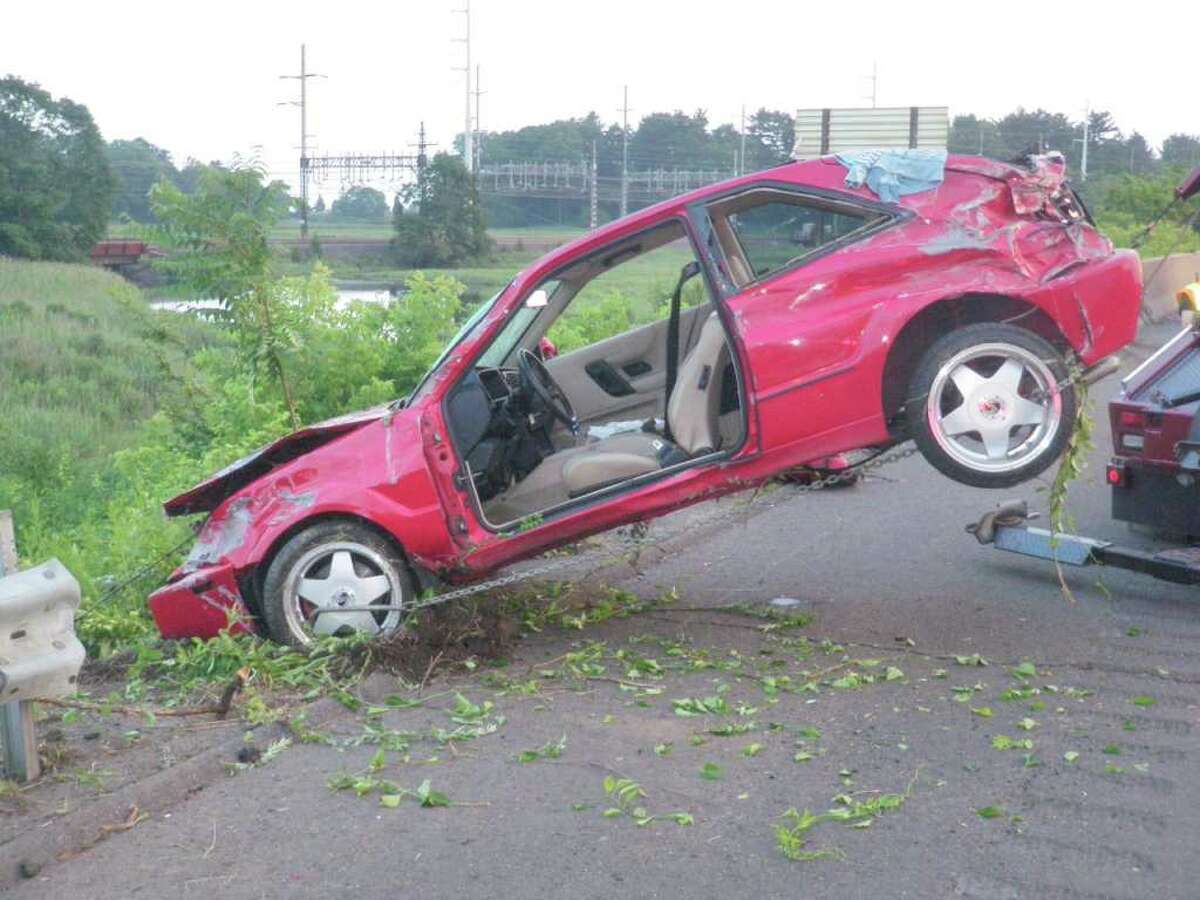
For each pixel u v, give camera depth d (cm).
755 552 920
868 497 1082
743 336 648
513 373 789
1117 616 736
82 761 555
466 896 426
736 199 670
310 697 628
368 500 672
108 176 5919
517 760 545
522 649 714
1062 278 648
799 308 650
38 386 2342
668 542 940
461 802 503
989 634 709
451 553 681
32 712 532
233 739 574
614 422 809
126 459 1279
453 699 630
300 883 439
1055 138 7144
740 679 648
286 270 1109
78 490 1480
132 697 665
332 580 680
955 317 677
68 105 5884
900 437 689
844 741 554
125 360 2667
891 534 953
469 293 1930
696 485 664
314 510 673
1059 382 648
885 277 650
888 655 679
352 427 707
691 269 739
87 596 847
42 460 1573
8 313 3159
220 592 684
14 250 5400
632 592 830
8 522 514
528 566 877
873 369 644
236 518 690
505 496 725
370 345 1422
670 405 700
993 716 579
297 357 1286
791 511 1041
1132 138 7206
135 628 804
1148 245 2917
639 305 945
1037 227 655
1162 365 821
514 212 7750
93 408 2217
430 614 696
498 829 476
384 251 5734
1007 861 436
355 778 528
